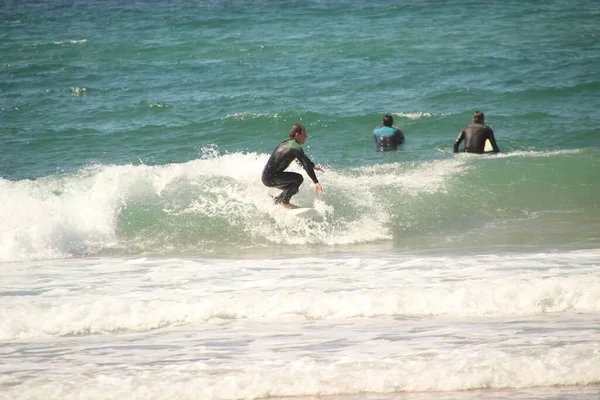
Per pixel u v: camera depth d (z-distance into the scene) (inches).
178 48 3762.3
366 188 1590.8
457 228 1448.1
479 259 1144.8
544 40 3772.1
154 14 5147.6
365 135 2196.1
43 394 642.8
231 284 1021.2
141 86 2942.9
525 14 4734.3
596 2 5231.3
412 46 3663.9
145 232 1414.9
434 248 1296.8
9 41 4094.5
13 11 5575.8
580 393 624.4
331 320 855.1
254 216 1462.8
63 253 1326.3
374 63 3275.1
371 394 638.5
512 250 1246.3
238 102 2625.5
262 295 930.1
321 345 755.4
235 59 3457.2
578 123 2260.1
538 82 2815.0
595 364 674.2
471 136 1927.9
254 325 844.6
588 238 1332.4
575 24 4264.3
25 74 3221.0
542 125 2251.5
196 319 873.5
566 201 1581.0
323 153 2001.7
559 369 666.2
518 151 1985.7
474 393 631.8
